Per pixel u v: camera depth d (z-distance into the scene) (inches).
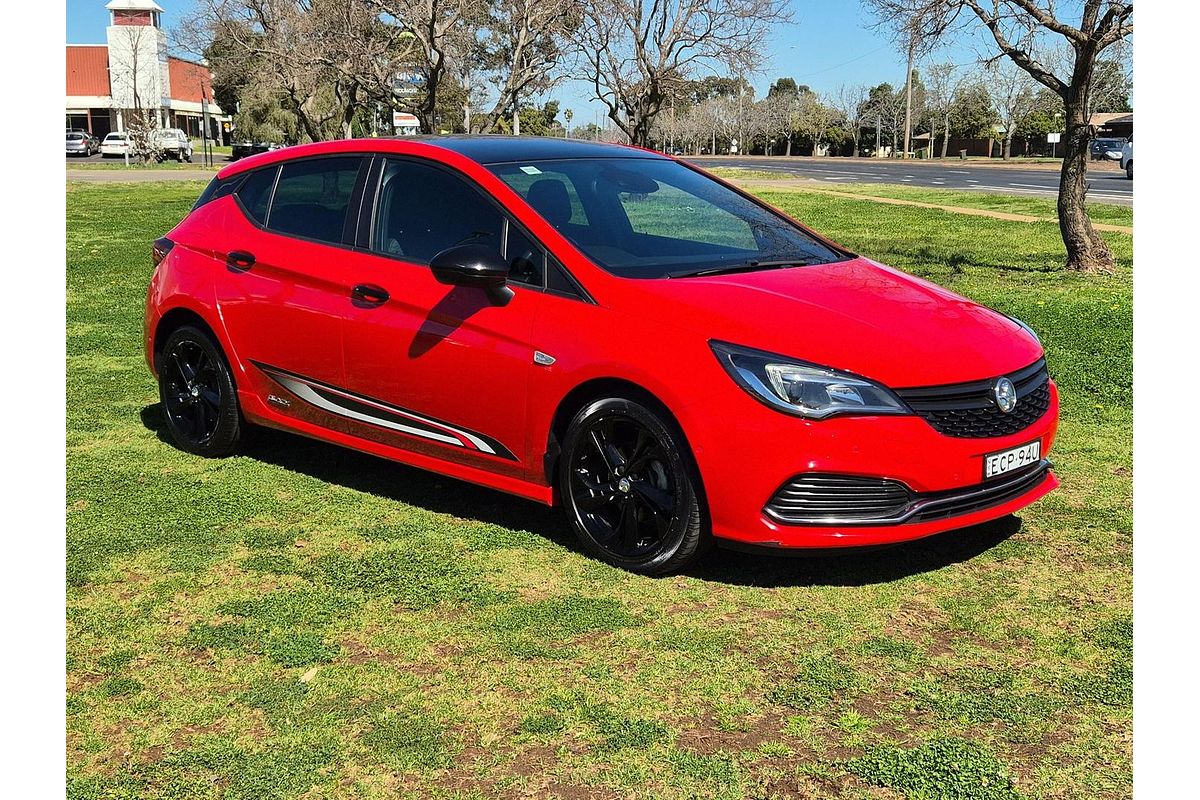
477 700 120.5
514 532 173.0
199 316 212.7
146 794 103.3
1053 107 3029.0
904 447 141.5
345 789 104.0
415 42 1443.2
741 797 101.8
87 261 531.8
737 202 199.6
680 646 132.6
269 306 199.2
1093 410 240.8
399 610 144.3
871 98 4136.3
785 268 172.2
